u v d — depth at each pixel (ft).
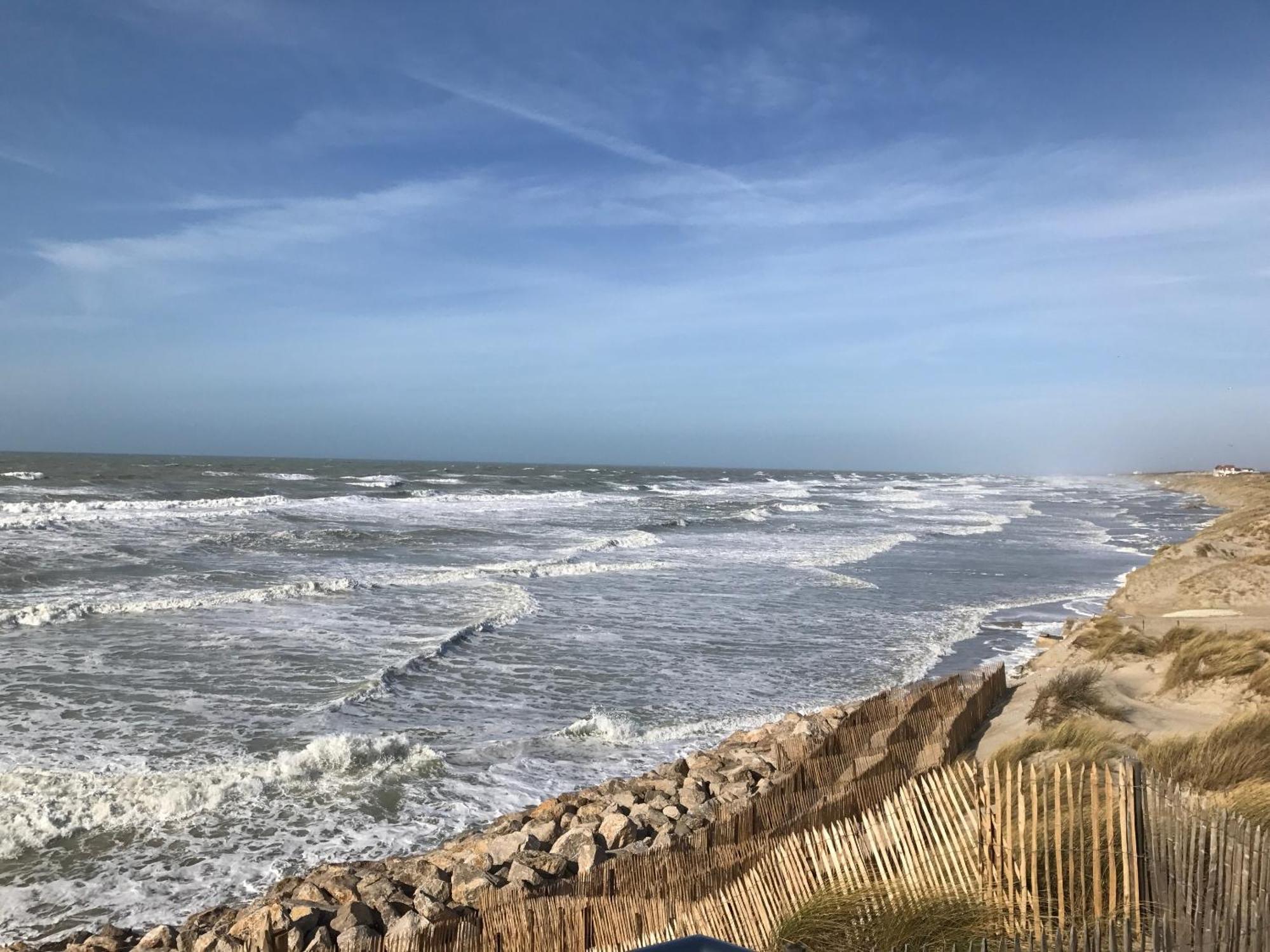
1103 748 23.25
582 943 15.30
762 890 15.31
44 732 35.40
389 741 34.88
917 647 57.67
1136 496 359.05
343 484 227.40
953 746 27.04
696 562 97.91
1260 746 22.00
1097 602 79.36
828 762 23.79
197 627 56.08
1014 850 14.62
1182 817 13.08
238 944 19.63
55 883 24.38
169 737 35.60
